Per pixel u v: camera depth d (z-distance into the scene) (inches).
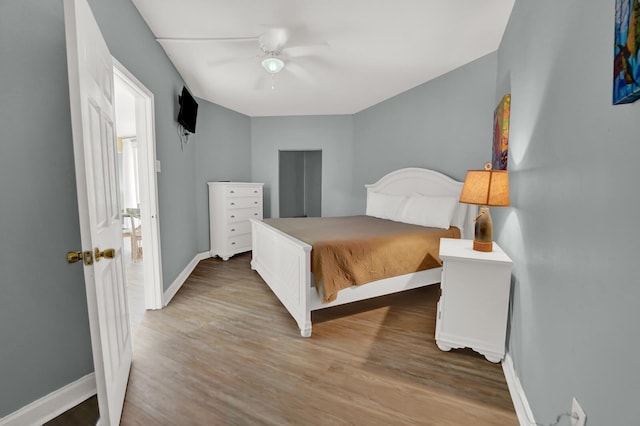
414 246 104.4
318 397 63.4
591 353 36.7
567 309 43.6
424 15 88.4
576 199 42.4
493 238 101.4
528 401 56.8
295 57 116.3
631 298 29.6
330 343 84.9
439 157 138.2
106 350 49.3
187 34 99.7
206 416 58.0
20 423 54.9
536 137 61.0
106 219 56.1
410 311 107.3
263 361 76.1
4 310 52.8
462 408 60.6
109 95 61.7
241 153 201.3
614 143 33.6
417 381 68.7
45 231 57.3
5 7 50.4
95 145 49.8
